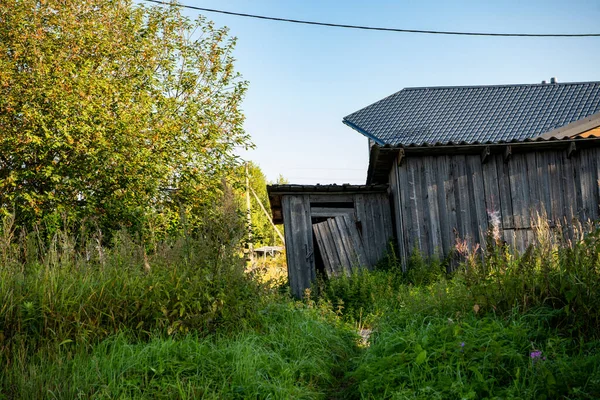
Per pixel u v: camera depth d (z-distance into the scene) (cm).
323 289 1177
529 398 416
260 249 3303
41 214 1223
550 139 1188
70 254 751
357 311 1036
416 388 473
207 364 528
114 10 1648
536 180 1235
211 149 1659
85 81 1336
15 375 477
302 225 1346
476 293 616
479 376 447
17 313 559
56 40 1437
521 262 613
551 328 541
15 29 1376
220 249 707
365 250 1358
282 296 812
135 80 1552
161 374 495
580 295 538
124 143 1384
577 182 1229
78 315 580
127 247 794
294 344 626
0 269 629
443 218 1231
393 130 1902
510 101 1969
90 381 476
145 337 600
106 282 634
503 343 504
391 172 1339
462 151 1237
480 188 1238
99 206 1352
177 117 1586
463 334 538
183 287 655
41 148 1282
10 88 1322
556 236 657
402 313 694
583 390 413
